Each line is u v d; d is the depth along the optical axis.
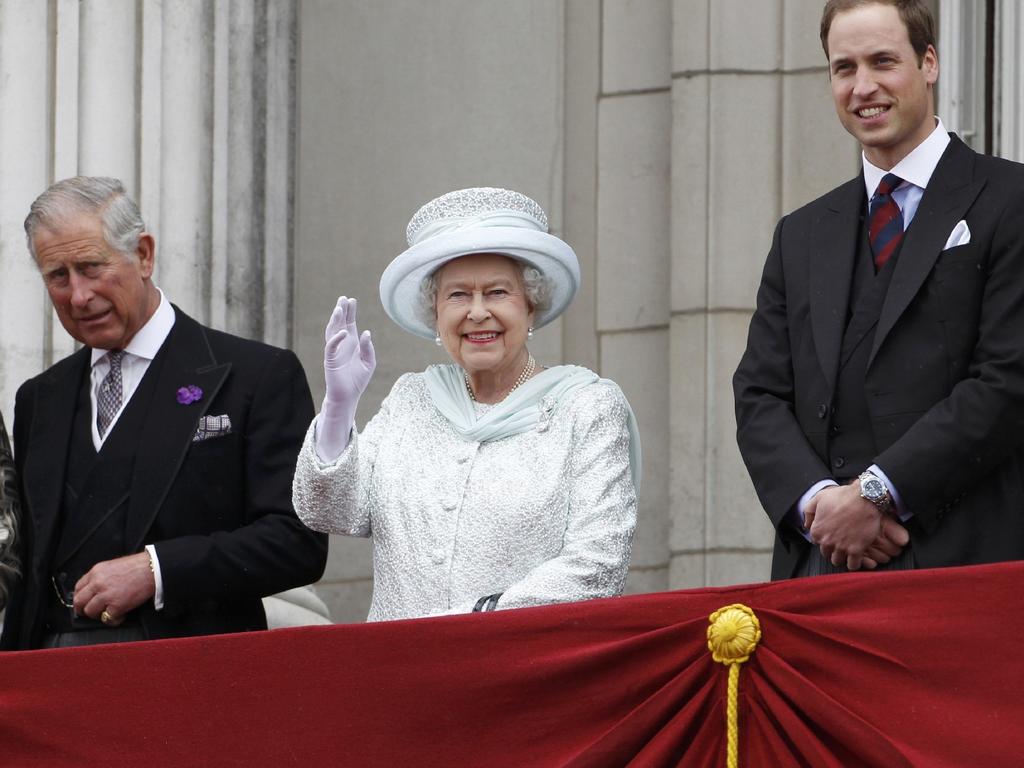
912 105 19.30
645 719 17.25
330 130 30.77
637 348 29.42
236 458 20.94
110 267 20.94
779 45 28.94
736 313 28.62
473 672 17.73
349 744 17.89
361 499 19.20
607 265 29.72
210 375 21.11
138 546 20.61
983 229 18.81
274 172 29.55
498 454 19.14
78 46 27.50
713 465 28.41
